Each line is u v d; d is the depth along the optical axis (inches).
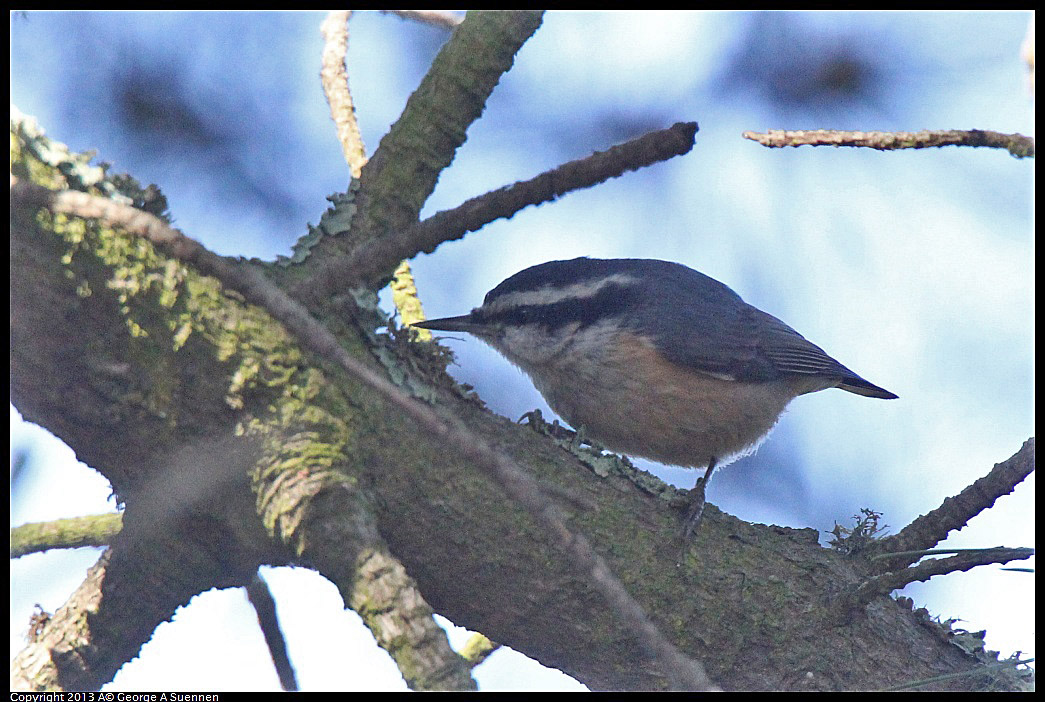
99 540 246.7
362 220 265.9
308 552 213.3
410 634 194.2
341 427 228.4
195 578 234.1
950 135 244.4
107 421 220.2
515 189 212.1
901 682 243.9
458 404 261.6
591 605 237.8
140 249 217.2
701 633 245.0
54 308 211.2
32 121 220.2
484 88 274.4
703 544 254.4
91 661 236.5
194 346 221.1
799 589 252.2
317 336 164.2
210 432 223.1
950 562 230.7
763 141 250.8
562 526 157.5
